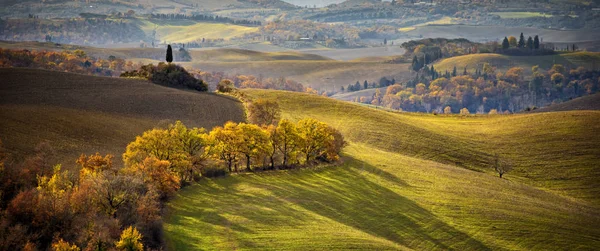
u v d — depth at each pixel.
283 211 73.56
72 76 146.62
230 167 90.94
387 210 82.00
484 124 159.62
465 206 87.38
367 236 69.31
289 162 97.75
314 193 83.69
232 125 93.81
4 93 122.12
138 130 111.88
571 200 104.38
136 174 69.56
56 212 58.94
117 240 54.72
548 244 78.38
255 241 62.66
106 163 79.69
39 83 133.88
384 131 140.00
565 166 124.56
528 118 159.12
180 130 87.31
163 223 63.69
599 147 131.12
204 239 61.47
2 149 83.62
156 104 132.62
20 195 59.97
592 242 80.56
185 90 155.50
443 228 78.56
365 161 107.75
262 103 127.12
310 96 170.00
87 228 56.03
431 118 172.25
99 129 107.69
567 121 149.25
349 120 147.25
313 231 67.75
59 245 52.22
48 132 99.88
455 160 127.38
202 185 80.81
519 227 81.75
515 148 135.12
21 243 54.94
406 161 114.06
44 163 76.56
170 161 80.56
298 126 102.25
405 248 68.06
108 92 136.25
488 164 126.81
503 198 94.56
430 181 99.94
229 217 68.88
